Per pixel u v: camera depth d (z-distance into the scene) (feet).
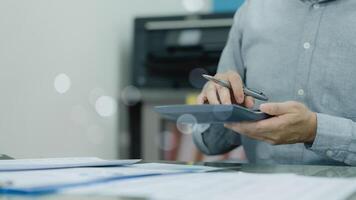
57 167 1.88
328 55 3.07
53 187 1.22
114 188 1.24
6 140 3.26
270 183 1.39
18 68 3.37
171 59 4.68
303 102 3.13
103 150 4.53
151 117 4.75
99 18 4.48
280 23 3.29
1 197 1.15
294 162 3.06
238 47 3.63
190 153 4.64
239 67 3.65
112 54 4.71
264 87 3.27
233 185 1.34
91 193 1.17
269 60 3.28
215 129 3.23
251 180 1.47
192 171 1.79
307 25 3.17
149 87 4.75
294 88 3.16
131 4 5.08
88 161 2.06
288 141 2.41
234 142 3.35
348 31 3.04
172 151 4.69
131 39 5.04
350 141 2.47
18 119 3.37
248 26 3.47
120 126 4.82
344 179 1.52
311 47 3.12
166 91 4.69
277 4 3.38
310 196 1.14
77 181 1.35
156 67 4.73
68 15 3.99
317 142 2.48
